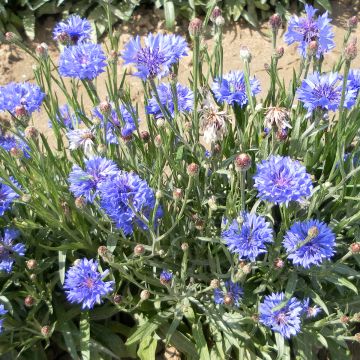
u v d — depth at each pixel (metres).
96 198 0.35
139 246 0.33
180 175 0.39
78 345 0.38
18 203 0.39
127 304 0.38
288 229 0.36
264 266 0.37
